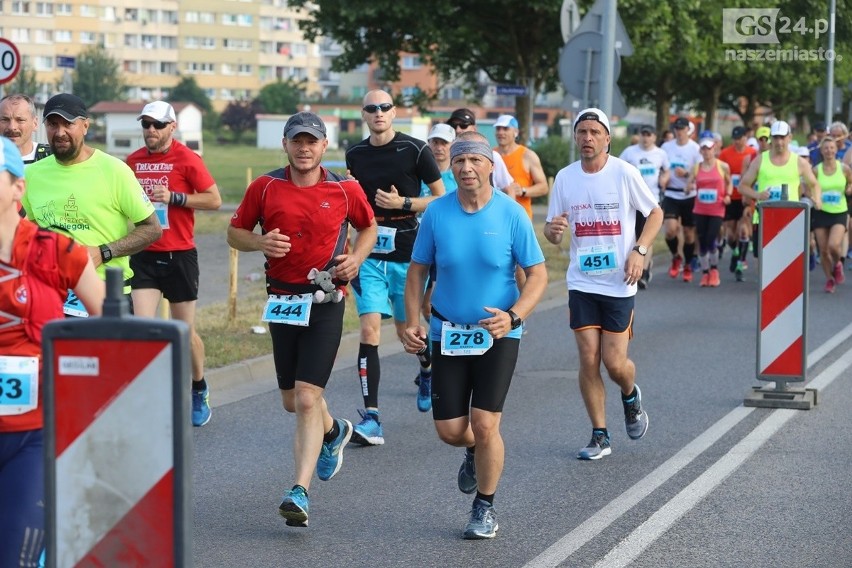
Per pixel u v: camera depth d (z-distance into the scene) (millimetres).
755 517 8672
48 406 4699
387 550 7996
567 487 9492
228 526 8523
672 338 17188
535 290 8016
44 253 5641
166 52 196625
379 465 10258
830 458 10406
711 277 23531
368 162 11828
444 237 8047
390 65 45281
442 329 8047
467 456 8680
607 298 10234
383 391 13492
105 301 4691
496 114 145125
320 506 9039
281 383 8961
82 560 4738
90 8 186750
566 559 7773
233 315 16734
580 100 20859
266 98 168250
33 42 182375
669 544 8070
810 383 13781
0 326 5613
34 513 5512
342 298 8742
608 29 20594
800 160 20594
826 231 21875
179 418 4629
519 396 13203
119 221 9188
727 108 76250
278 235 8516
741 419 11969
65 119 8852
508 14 41844
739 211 25125
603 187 10148
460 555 7879
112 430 4680
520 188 16000
